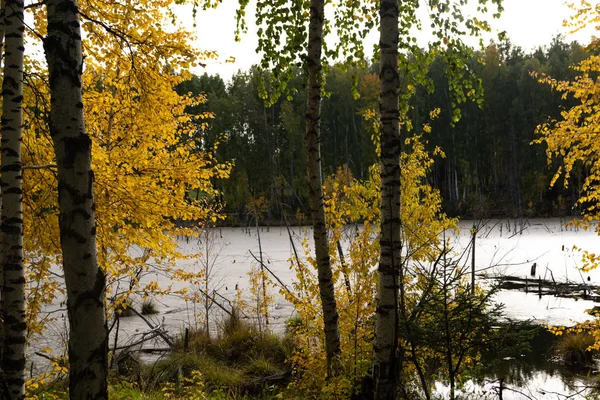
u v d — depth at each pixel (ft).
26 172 15.98
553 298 47.11
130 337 36.11
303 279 21.45
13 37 12.79
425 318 16.55
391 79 15.14
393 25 15.25
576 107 22.30
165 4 20.24
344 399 16.93
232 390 25.00
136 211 17.72
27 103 16.65
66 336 27.99
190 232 21.11
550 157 23.13
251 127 153.48
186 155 21.45
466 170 149.59
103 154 16.75
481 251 78.84
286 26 18.79
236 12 19.56
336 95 161.99
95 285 8.86
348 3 21.16
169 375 27.14
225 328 35.53
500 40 17.60
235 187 146.82
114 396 20.03
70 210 8.76
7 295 12.23
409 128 20.40
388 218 15.05
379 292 15.21
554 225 120.16
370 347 18.75
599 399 23.26
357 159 149.89
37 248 16.81
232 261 75.41
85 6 17.44
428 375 20.49
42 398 18.67
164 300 48.14
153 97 18.81
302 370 21.59
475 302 16.22
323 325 20.84
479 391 23.57
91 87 19.92
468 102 148.87
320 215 19.42
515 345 15.81
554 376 27.66
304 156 148.05
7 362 12.11
